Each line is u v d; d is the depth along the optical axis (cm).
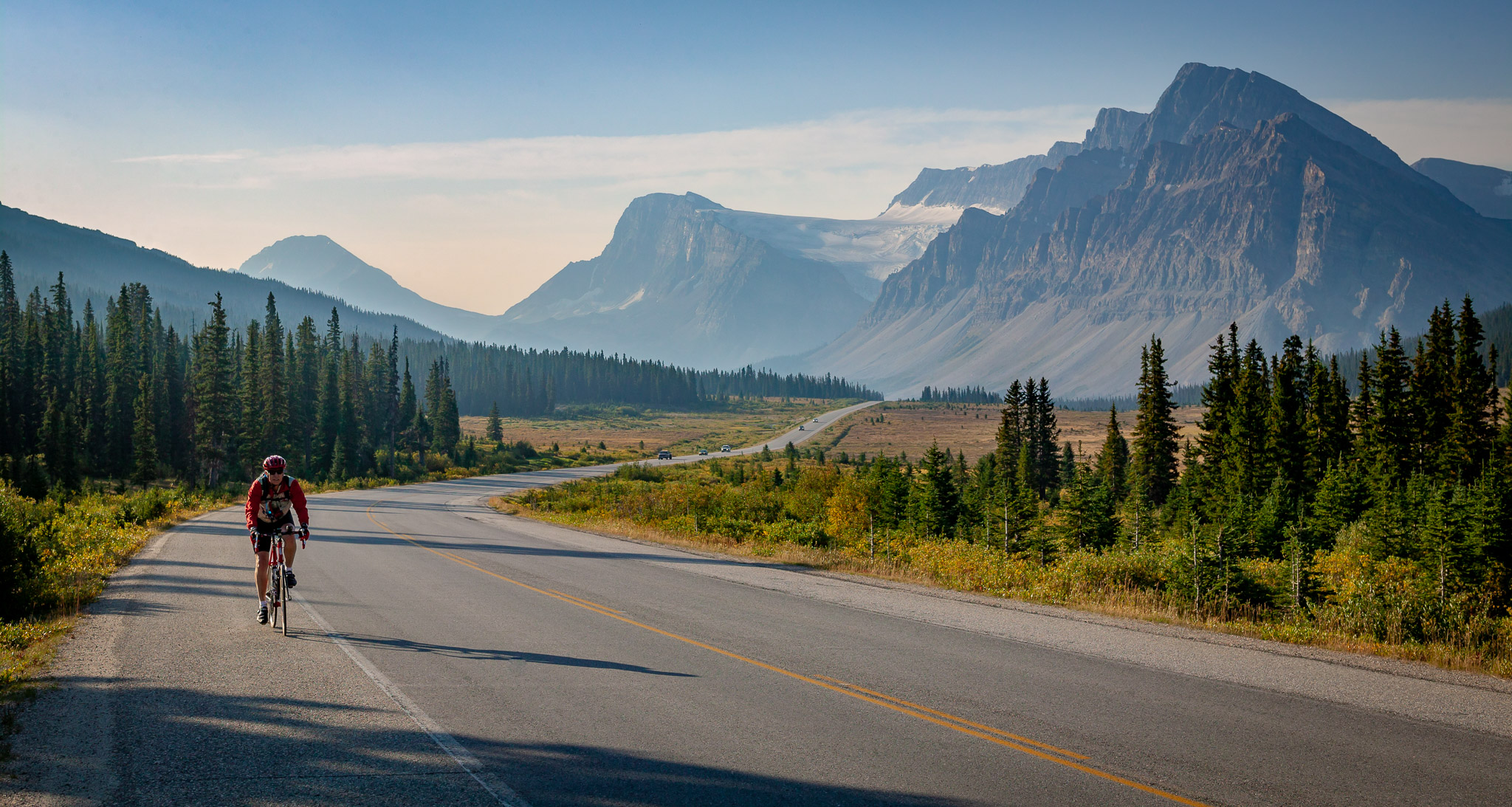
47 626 983
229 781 531
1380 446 4944
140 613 1092
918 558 1966
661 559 1923
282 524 991
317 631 995
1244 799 540
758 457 15950
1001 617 1173
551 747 609
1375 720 710
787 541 2453
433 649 913
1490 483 1803
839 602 1290
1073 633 1063
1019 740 645
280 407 9388
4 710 664
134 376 10512
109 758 566
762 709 714
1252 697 773
